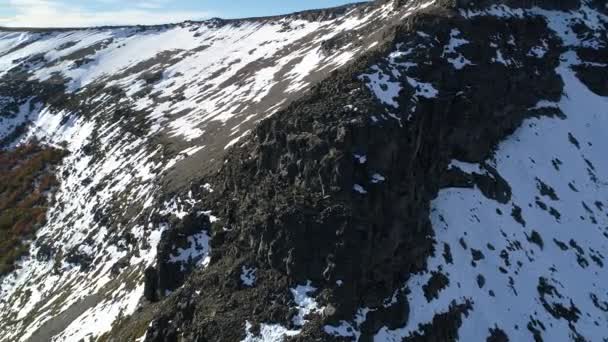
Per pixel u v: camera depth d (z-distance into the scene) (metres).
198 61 107.12
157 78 102.94
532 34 55.19
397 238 33.59
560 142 49.78
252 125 53.66
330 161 34.31
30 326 49.19
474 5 51.47
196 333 31.98
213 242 38.31
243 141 46.38
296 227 33.00
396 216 33.81
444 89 43.06
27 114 110.81
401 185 34.78
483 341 33.41
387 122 35.91
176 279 38.53
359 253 31.83
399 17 60.88
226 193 42.03
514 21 53.41
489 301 35.72
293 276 32.41
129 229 51.06
